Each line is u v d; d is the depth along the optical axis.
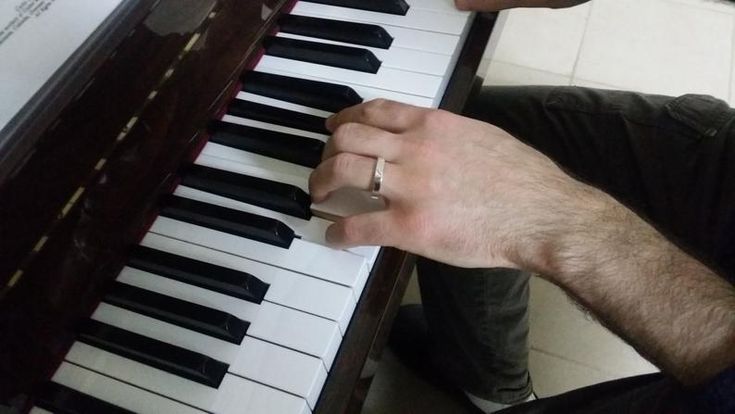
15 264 0.32
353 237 0.36
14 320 0.32
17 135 0.31
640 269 0.36
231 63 0.43
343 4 0.48
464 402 0.75
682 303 0.35
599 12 1.12
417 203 0.36
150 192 0.39
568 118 0.56
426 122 0.38
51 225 0.33
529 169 0.37
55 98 0.32
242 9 0.43
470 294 0.60
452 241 0.36
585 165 0.54
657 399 0.37
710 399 0.31
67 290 0.35
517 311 0.62
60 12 0.33
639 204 0.51
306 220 0.39
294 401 0.33
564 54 1.07
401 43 0.46
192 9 0.39
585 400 0.42
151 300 0.36
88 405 0.34
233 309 0.36
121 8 0.35
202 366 0.34
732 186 0.47
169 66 0.38
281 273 0.37
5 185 0.31
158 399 0.34
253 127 0.42
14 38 0.31
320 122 0.42
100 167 0.35
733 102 1.01
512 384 0.69
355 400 0.35
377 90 0.44
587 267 0.36
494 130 0.39
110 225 0.36
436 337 0.69
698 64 1.05
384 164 0.36
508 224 0.37
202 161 0.42
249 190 0.39
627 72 1.04
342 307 0.35
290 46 0.46
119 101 0.35
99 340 0.35
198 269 0.37
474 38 0.48
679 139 0.51
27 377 0.33
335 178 0.37
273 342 0.35
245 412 0.33
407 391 0.76
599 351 0.78
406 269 0.39
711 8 1.13
